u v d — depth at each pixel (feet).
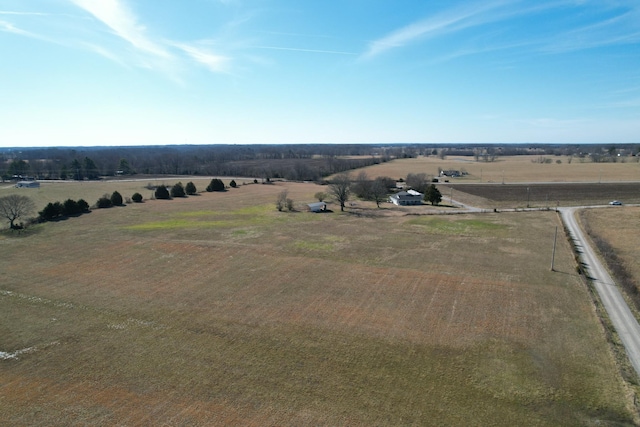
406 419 73.36
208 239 199.21
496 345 98.27
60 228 221.66
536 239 196.65
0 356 94.73
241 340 101.81
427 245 187.83
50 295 130.72
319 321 111.75
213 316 115.24
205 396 79.82
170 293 131.95
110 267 157.48
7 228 219.41
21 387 82.89
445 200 331.36
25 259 167.02
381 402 78.07
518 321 110.32
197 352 96.22
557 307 118.83
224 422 72.38
